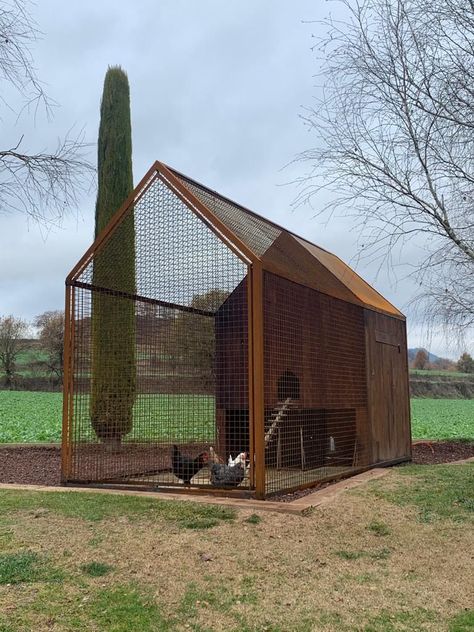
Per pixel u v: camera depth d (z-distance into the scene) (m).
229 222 5.97
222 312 6.80
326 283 7.11
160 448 7.45
